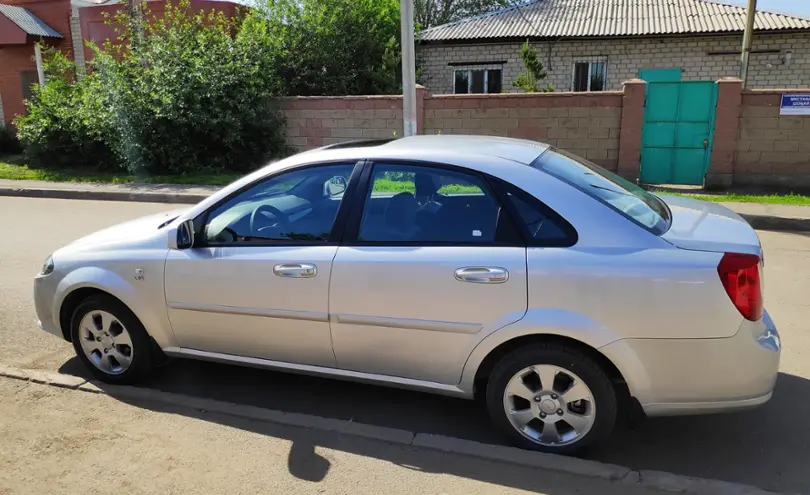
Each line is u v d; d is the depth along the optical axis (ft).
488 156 11.08
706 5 56.80
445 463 10.13
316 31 50.03
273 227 11.98
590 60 55.01
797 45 50.19
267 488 9.58
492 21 59.93
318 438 10.93
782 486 9.77
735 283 9.42
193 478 9.86
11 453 10.59
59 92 51.16
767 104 36.22
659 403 9.89
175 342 12.82
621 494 9.25
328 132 45.47
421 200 11.12
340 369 11.66
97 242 13.48
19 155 62.80
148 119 44.80
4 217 34.01
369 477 9.80
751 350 9.52
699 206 12.34
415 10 95.04
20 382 13.09
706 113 37.22
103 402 12.34
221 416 11.72
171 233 12.52
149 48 46.83
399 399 12.91
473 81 58.65
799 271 21.86
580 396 10.11
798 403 12.39
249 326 11.98
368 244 11.12
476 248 10.41
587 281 9.72
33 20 67.56
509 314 10.09
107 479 9.86
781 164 36.78
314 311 11.34
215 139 45.57
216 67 44.62
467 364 10.57
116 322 13.14
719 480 9.73
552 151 12.51
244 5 59.06
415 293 10.59
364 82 52.90
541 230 10.23
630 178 39.09
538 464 9.98
